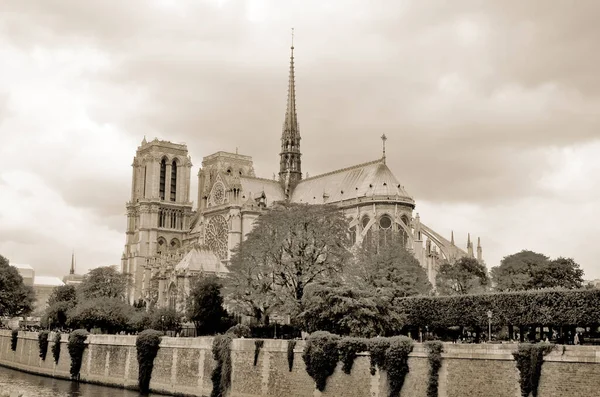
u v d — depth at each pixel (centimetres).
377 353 8450
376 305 10331
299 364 9350
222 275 19738
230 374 10338
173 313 16100
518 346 7356
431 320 10819
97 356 13300
